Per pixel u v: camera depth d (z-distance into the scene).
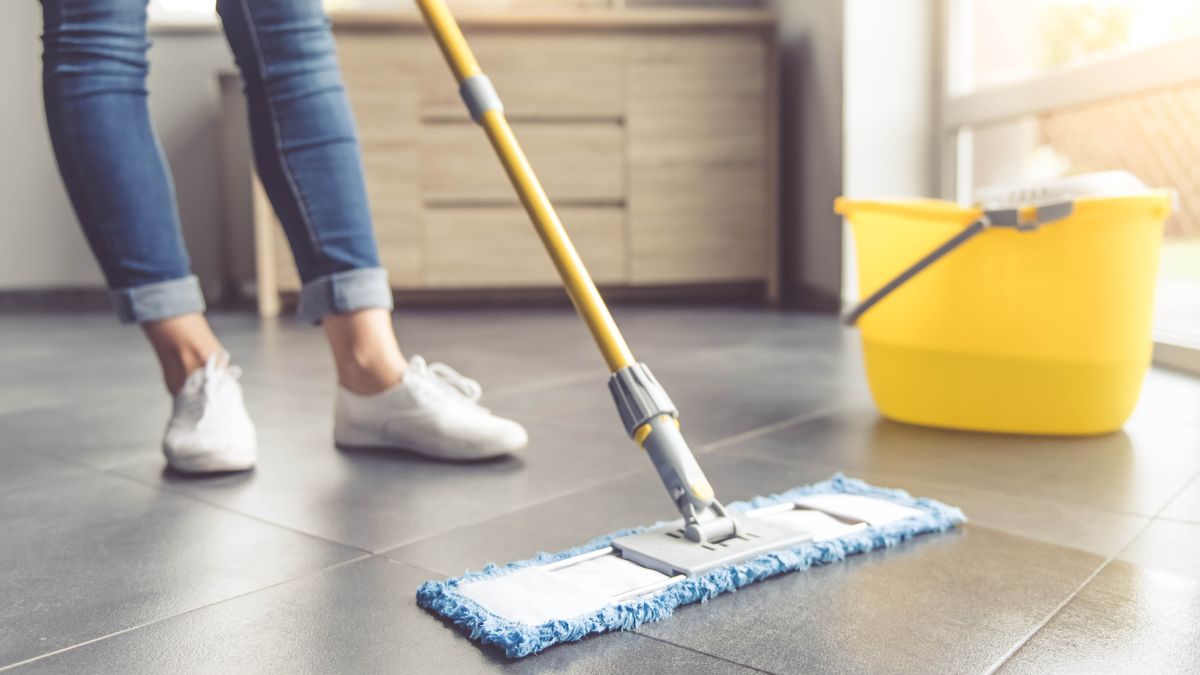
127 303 1.13
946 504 0.97
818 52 2.88
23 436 1.35
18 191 3.51
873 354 1.35
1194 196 1.91
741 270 3.15
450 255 3.13
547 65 3.07
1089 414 1.23
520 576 0.74
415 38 3.06
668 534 0.81
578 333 2.39
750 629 0.68
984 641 0.65
